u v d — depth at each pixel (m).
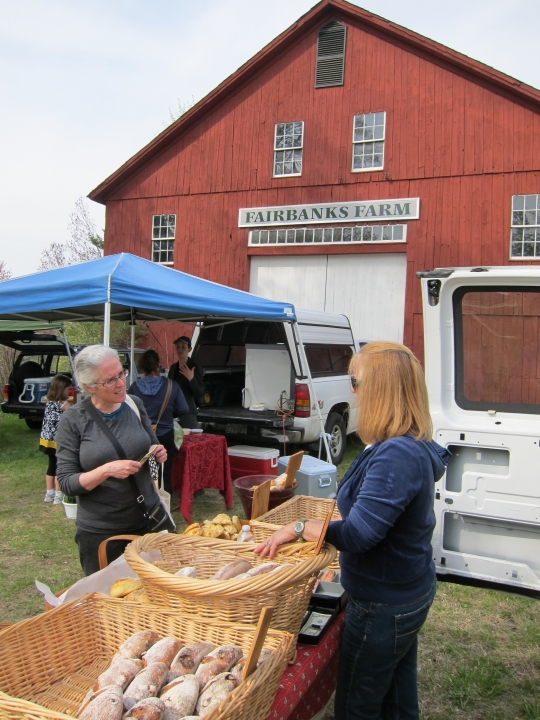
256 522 2.34
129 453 2.64
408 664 2.07
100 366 2.52
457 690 3.00
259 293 13.03
